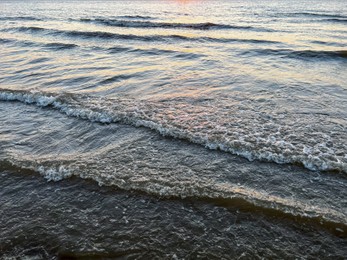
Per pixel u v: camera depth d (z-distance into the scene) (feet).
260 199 14.58
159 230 12.98
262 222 13.24
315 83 33.09
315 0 254.06
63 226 13.29
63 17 125.29
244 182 16.08
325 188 15.44
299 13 127.34
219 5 212.84
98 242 12.36
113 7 204.03
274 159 17.89
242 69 40.06
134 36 69.36
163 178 16.47
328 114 24.39
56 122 24.38
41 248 12.07
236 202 14.47
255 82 33.76
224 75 36.99
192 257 11.55
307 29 81.92
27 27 84.99
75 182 16.40
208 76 36.65
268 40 63.77
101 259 11.51
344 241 12.13
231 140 19.89
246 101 27.73
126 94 30.12
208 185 15.79
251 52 51.49
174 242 12.30
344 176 16.31
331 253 11.61
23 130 23.04
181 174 16.84
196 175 16.74
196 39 66.13
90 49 56.03
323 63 43.73
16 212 14.24
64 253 11.80
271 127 22.03
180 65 42.80
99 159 18.56
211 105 26.84
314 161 17.42
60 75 37.70
